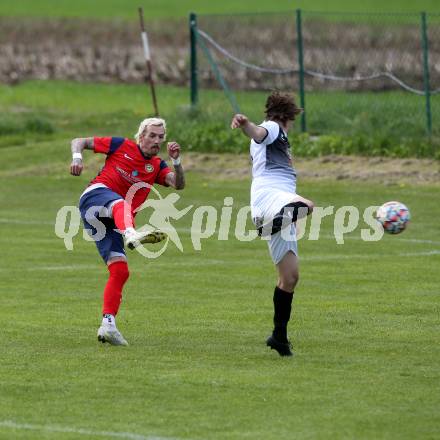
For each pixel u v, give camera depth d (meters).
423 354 34.50
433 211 67.69
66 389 30.11
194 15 93.19
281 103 34.41
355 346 35.59
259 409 28.27
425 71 83.12
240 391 29.95
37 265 52.25
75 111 114.56
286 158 34.31
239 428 26.67
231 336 37.22
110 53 169.62
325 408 28.34
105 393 29.73
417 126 85.56
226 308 42.31
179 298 44.38
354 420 27.31
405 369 32.50
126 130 98.31
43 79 149.38
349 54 158.62
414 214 67.00
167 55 168.50
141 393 29.73
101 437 25.98
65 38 186.88
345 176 77.38
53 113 112.38
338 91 123.19
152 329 38.31
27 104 121.81
